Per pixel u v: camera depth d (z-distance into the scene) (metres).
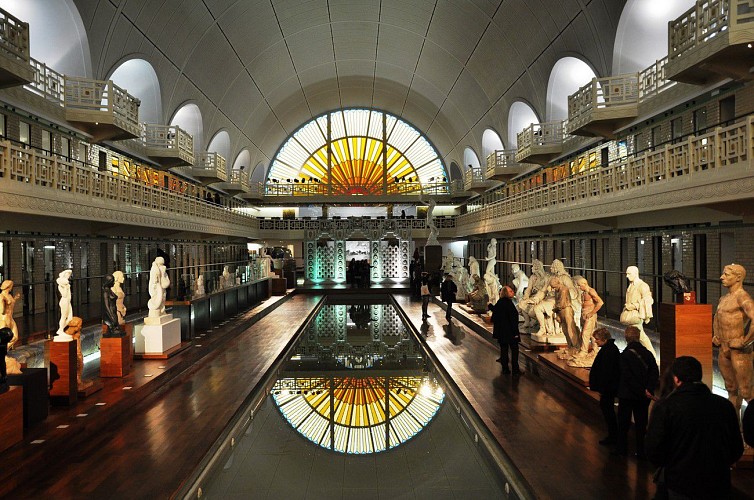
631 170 15.14
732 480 6.02
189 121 34.12
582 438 7.74
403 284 37.72
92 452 7.40
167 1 22.64
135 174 26.62
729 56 11.74
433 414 10.11
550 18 23.06
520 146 28.97
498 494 6.57
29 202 12.80
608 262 23.08
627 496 5.86
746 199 10.38
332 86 48.94
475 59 32.81
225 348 15.74
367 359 15.13
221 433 8.35
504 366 11.84
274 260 34.66
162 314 13.30
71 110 18.95
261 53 35.78
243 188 43.59
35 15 18.08
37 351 11.56
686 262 16.58
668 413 4.32
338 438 8.79
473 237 48.28
